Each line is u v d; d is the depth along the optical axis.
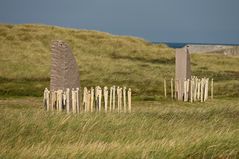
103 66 47.81
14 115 14.83
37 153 9.29
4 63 44.91
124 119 14.70
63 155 9.23
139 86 39.53
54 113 15.33
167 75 45.66
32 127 12.45
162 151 9.68
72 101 21.11
